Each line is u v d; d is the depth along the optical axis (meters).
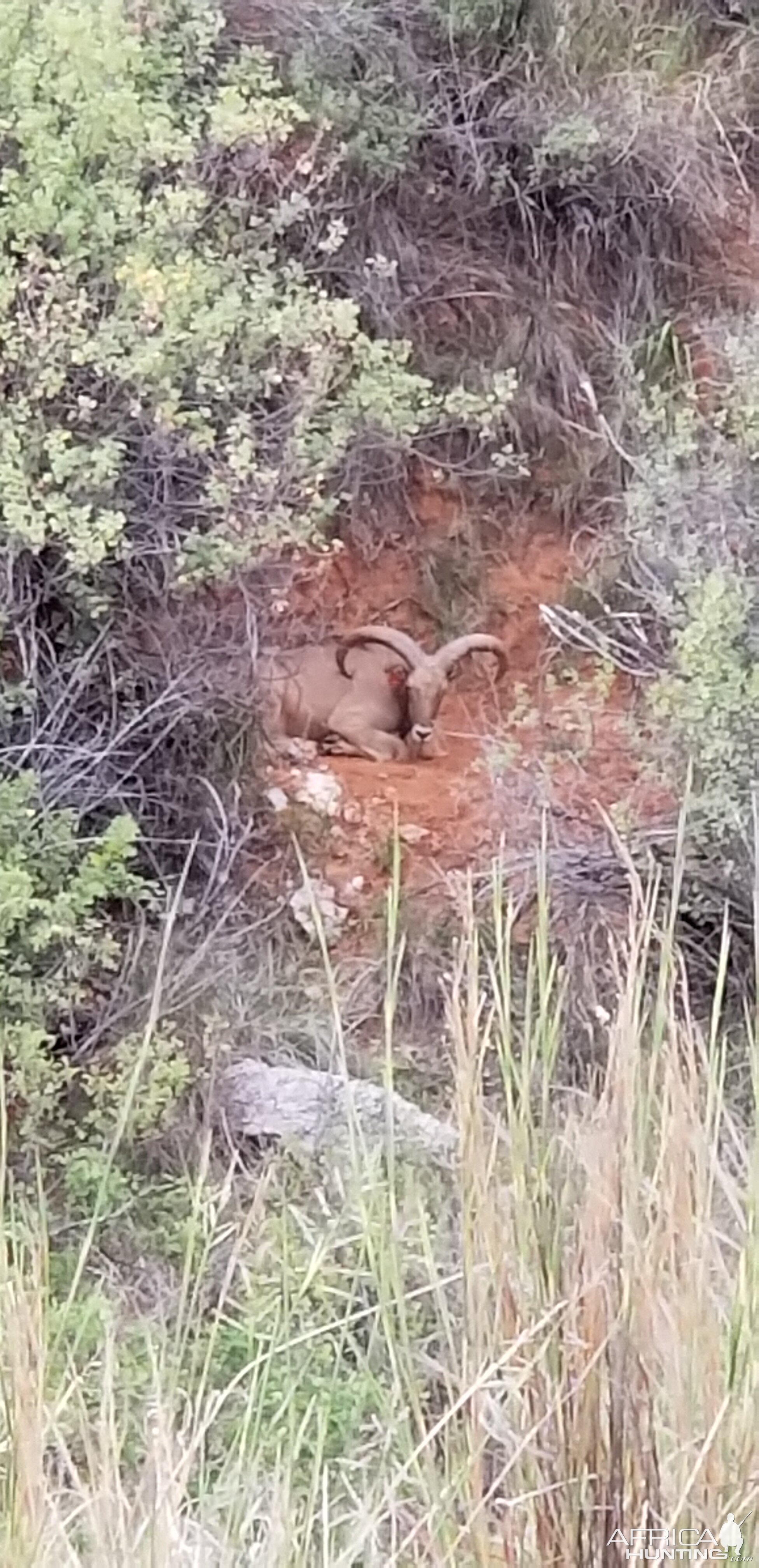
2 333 4.53
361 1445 2.96
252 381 4.77
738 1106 3.66
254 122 4.86
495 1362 2.26
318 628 6.12
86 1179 4.25
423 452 6.62
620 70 6.79
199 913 5.06
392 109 6.21
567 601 6.41
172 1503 2.45
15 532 4.54
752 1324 2.23
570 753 5.42
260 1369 3.20
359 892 5.48
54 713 4.87
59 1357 3.19
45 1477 2.52
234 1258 3.39
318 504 4.88
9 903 4.34
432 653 6.50
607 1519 2.23
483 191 6.64
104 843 4.57
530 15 6.65
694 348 6.72
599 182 6.72
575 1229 2.31
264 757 5.62
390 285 6.37
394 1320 2.95
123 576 4.94
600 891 4.95
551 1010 3.61
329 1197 4.06
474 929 2.59
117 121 4.61
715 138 6.83
